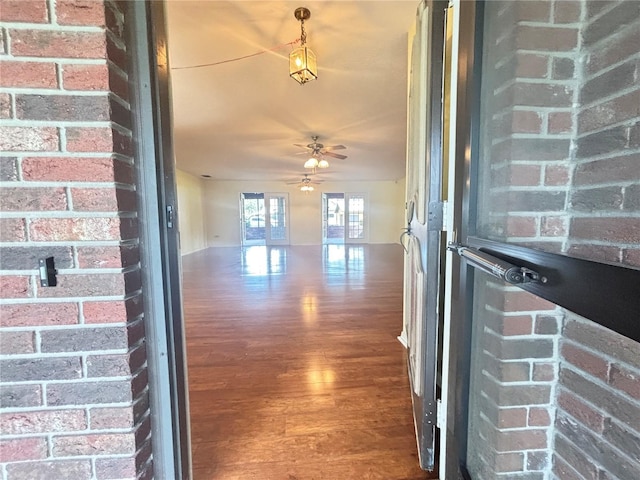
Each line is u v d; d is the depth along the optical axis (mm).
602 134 839
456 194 1136
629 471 797
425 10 1329
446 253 1240
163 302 1047
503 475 1035
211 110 3492
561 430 1000
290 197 10516
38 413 923
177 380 1122
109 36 871
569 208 945
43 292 891
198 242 9391
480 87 1019
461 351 1124
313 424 1618
